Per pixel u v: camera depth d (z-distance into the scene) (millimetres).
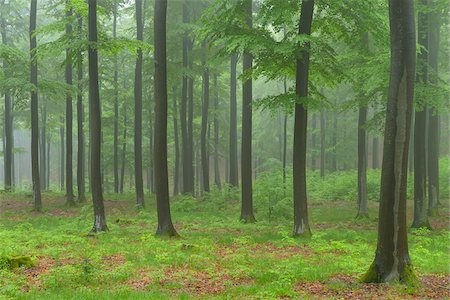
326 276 9266
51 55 16969
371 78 16250
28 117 37000
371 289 8242
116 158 36375
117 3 28109
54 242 13641
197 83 36594
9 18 32281
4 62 25000
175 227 17875
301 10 14547
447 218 19859
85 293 7828
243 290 8188
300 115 14828
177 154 35531
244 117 19422
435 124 21578
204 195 28094
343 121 42156
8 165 34312
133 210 24062
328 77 16109
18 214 21812
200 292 8180
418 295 7891
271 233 15844
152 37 28094
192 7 28797
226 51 14531
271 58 14703
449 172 29500
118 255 11695
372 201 27469
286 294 7859
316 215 21891
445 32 25781
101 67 29109
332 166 44875
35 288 8312
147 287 8430
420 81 16719
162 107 15180
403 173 8578
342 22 15555
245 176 19344
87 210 22500
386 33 14602
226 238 14625
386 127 8695
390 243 8633
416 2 18109
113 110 40281
